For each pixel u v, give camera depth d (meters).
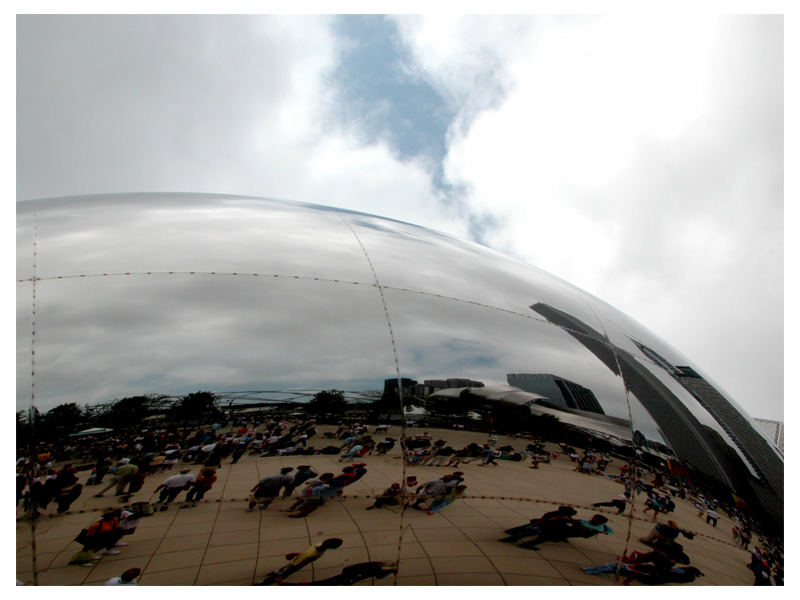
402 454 3.72
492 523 3.73
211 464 3.37
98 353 3.43
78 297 3.64
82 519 3.08
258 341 3.73
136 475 3.24
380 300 4.37
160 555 3.11
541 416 4.34
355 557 3.35
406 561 3.43
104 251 4.09
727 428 6.14
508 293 5.45
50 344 3.38
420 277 4.95
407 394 3.90
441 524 3.61
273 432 3.53
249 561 3.18
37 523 3.01
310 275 4.35
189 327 3.67
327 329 3.96
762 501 5.51
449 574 3.47
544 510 3.95
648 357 6.12
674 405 5.61
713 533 4.83
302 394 3.64
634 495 4.48
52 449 3.13
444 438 3.88
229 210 5.91
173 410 3.41
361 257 4.93
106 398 3.32
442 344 4.27
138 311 3.66
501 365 4.43
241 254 4.40
